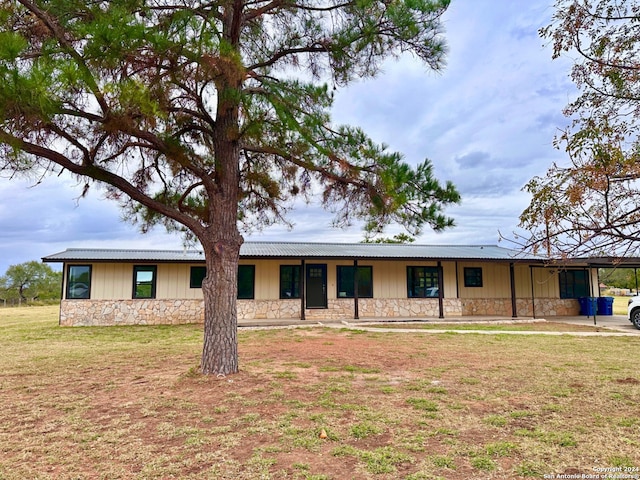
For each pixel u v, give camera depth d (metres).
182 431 4.13
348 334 11.88
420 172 5.48
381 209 6.19
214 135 6.51
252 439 3.93
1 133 4.25
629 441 3.84
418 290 17.20
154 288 15.73
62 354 8.88
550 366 7.30
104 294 15.33
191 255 16.38
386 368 7.16
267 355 8.43
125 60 4.54
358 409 4.82
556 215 2.68
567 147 2.68
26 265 40.44
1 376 6.75
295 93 5.93
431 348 9.34
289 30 6.54
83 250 16.44
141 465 3.38
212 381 5.96
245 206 8.05
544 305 17.94
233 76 5.14
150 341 10.98
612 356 8.33
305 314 16.16
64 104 4.68
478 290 17.77
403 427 4.24
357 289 16.05
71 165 5.35
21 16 4.76
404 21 5.40
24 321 17.56
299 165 6.75
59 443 3.87
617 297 35.06
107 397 5.42
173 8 5.29
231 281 6.45
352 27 5.94
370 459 3.45
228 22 6.21
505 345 9.80
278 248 17.09
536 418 4.52
